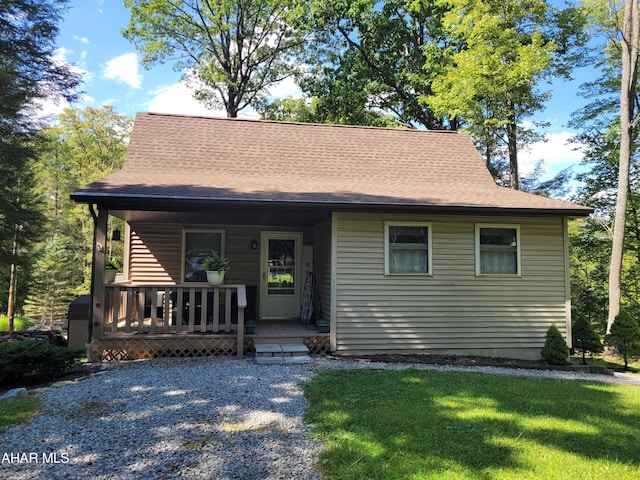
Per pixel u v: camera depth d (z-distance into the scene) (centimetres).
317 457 343
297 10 1891
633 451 374
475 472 325
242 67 2317
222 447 358
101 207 697
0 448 349
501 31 1395
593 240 1744
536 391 564
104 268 702
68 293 2125
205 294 741
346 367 675
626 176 1209
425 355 809
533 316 857
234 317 890
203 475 312
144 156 955
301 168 1015
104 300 703
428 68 1758
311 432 393
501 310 848
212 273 751
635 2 1223
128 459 334
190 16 2167
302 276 1039
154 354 716
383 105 2077
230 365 653
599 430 423
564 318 866
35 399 474
